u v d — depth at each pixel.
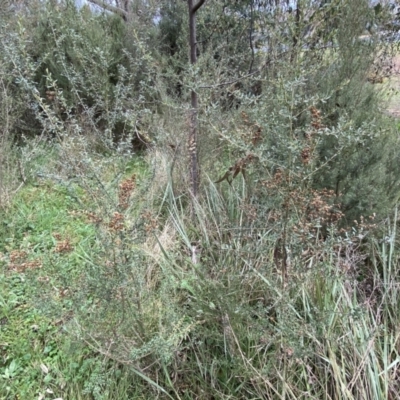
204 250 2.28
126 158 2.69
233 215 2.49
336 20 2.81
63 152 2.10
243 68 3.99
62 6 4.57
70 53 3.96
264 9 3.85
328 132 1.62
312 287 1.88
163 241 2.30
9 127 3.34
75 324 1.62
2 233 2.74
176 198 2.83
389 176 2.41
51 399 1.68
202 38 4.01
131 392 1.69
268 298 1.86
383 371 1.61
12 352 1.88
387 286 1.99
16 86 3.74
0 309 2.10
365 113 2.39
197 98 2.70
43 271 1.64
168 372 1.74
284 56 2.45
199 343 1.74
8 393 1.71
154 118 3.23
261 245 1.90
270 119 1.92
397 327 1.77
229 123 2.78
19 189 3.15
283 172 1.59
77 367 1.79
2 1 4.19
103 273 1.53
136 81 4.15
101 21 4.69
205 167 2.81
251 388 1.67
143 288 1.79
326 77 2.49
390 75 3.41
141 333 1.71
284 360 1.61
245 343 1.76
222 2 4.03
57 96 2.25
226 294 1.79
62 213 2.94
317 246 1.80
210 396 1.69
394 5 3.34
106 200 1.63
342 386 1.49
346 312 1.69
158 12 5.41
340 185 2.27
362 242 2.33
